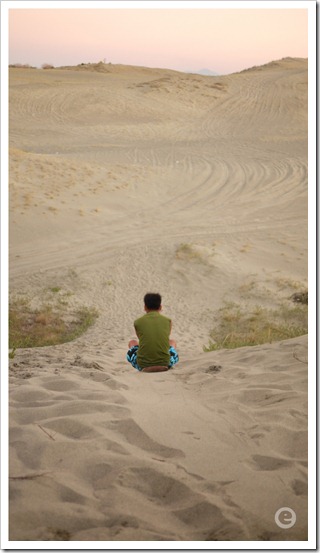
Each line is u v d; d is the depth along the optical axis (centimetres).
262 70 9206
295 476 298
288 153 3934
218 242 2181
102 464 304
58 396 423
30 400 420
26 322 1458
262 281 1834
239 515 264
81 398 420
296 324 1488
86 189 2677
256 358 580
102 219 2362
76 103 5672
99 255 1997
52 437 332
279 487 288
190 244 2100
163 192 2895
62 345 1087
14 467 299
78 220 2300
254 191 2984
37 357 771
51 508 262
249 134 4772
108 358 755
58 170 2838
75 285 1766
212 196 2877
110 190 2741
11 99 5609
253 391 444
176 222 2419
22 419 374
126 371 604
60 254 1986
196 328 1495
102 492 280
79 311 1590
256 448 335
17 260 1917
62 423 355
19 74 7550
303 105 5819
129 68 9562
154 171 3231
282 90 6475
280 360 553
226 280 1855
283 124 5153
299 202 2781
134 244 2112
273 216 2562
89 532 247
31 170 2728
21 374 545
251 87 6775
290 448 337
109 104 5697
